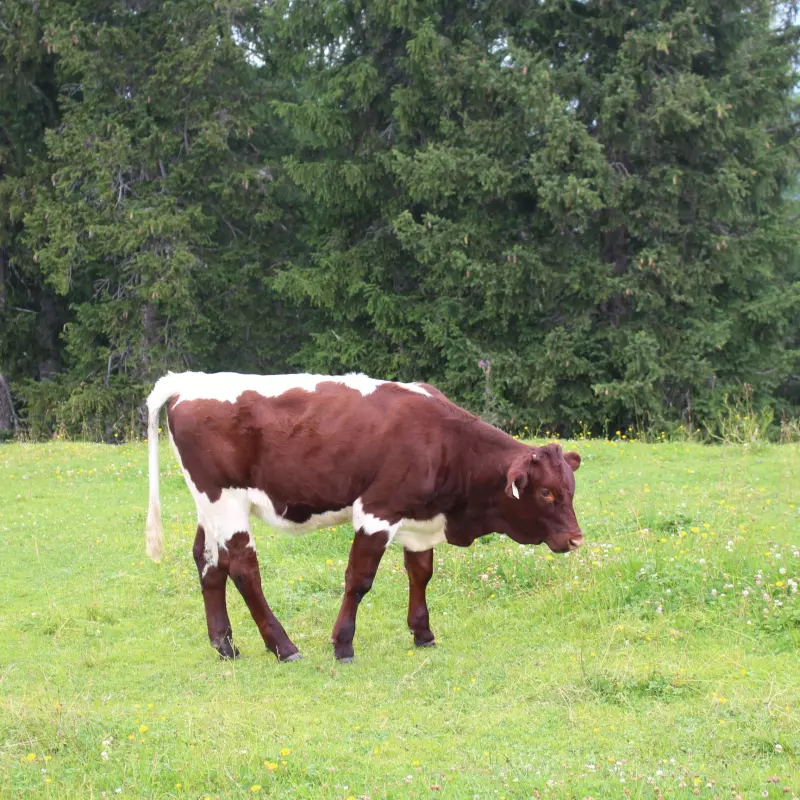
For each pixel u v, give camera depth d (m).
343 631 7.28
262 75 27.27
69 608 8.69
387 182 23.50
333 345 23.94
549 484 7.02
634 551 9.01
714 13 21.84
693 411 21.86
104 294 25.11
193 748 5.48
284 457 7.26
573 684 6.42
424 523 7.38
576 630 7.75
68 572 9.88
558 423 22.69
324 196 23.58
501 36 22.70
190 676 7.08
